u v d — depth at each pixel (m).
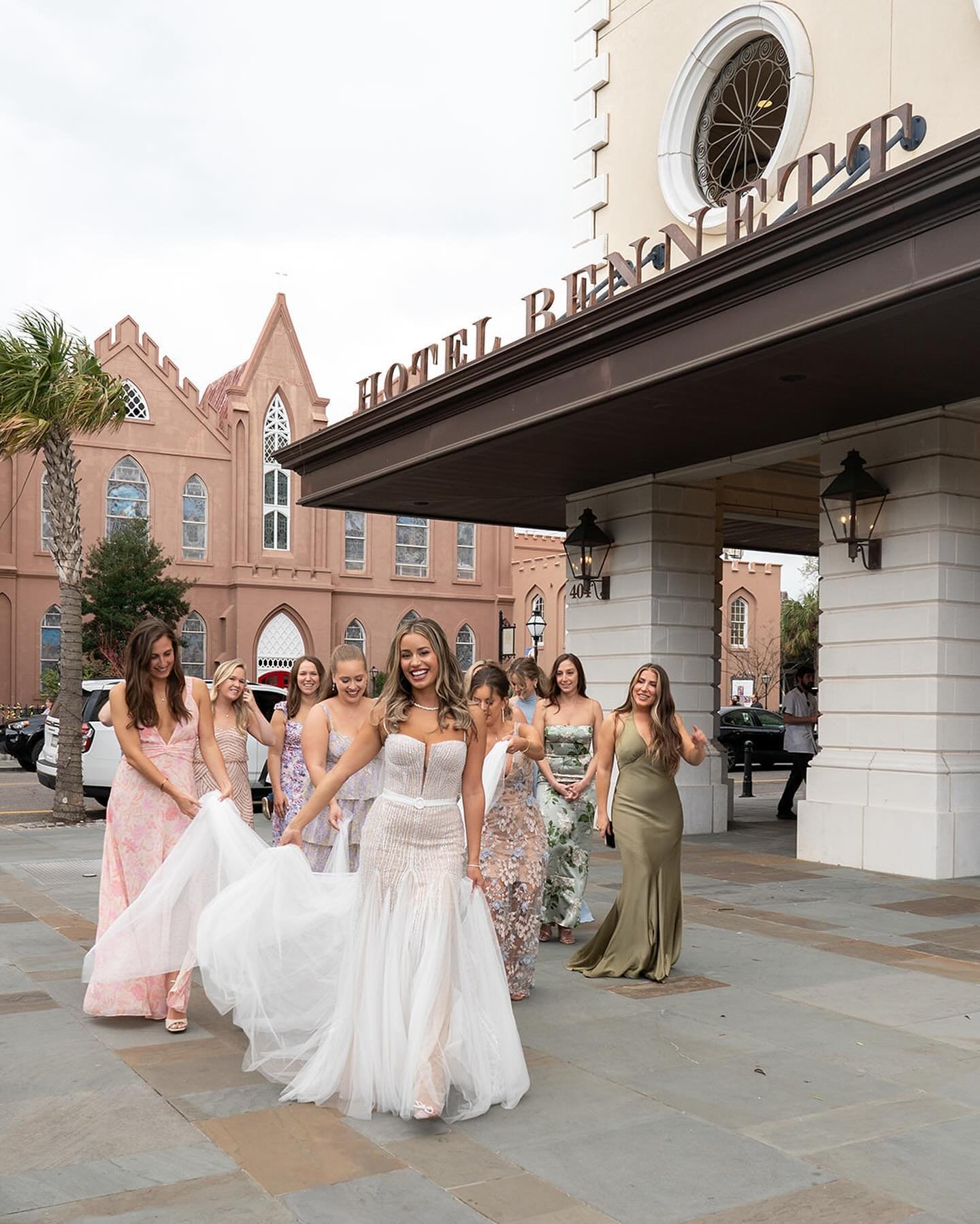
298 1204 3.56
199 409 40.56
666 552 13.71
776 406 10.27
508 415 11.11
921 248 7.16
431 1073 4.24
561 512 16.81
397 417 12.71
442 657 4.72
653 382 9.24
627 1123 4.26
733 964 6.88
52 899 9.08
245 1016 4.96
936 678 10.35
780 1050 5.18
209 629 40.59
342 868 6.34
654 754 6.59
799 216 7.65
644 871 6.58
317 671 7.74
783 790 21.03
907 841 10.39
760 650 45.94
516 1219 3.46
